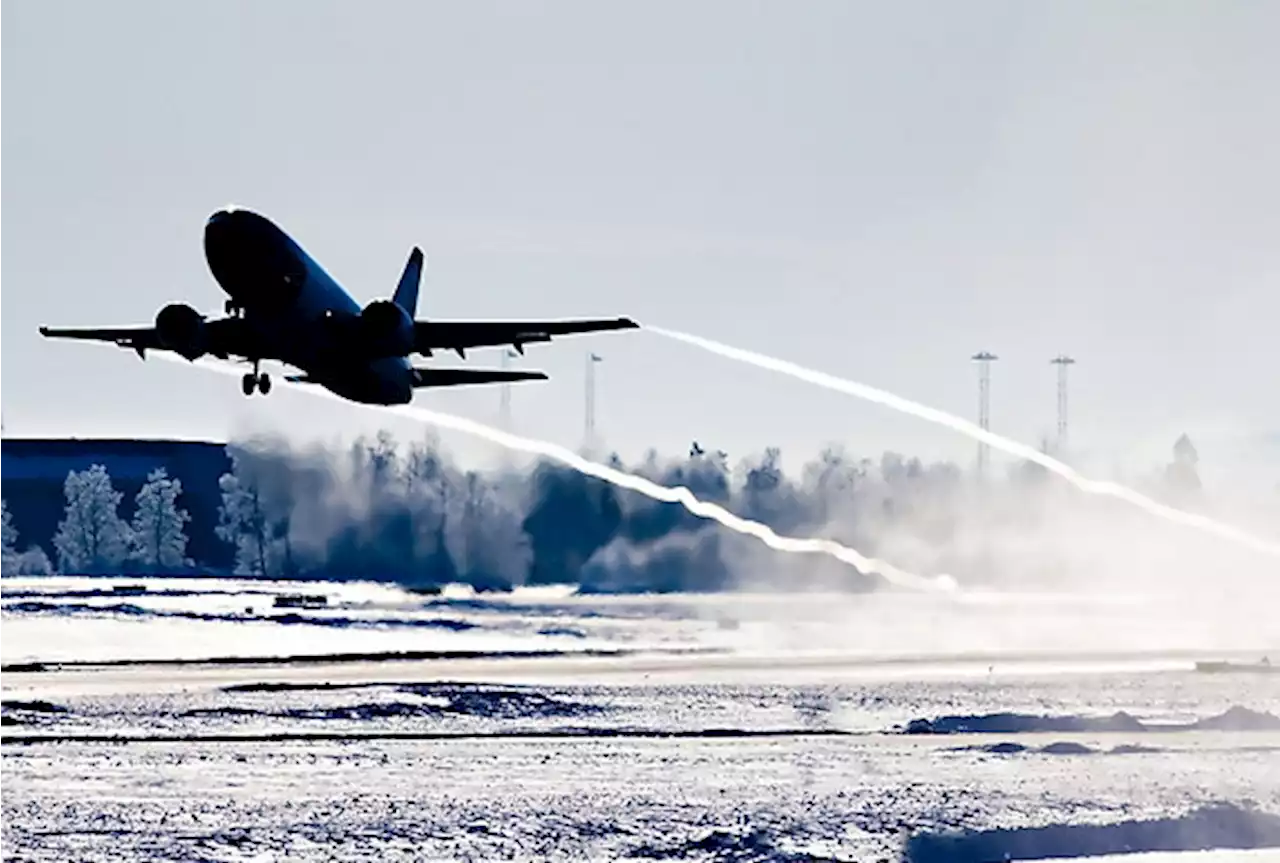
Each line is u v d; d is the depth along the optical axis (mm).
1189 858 195500
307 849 194750
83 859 188500
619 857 193625
